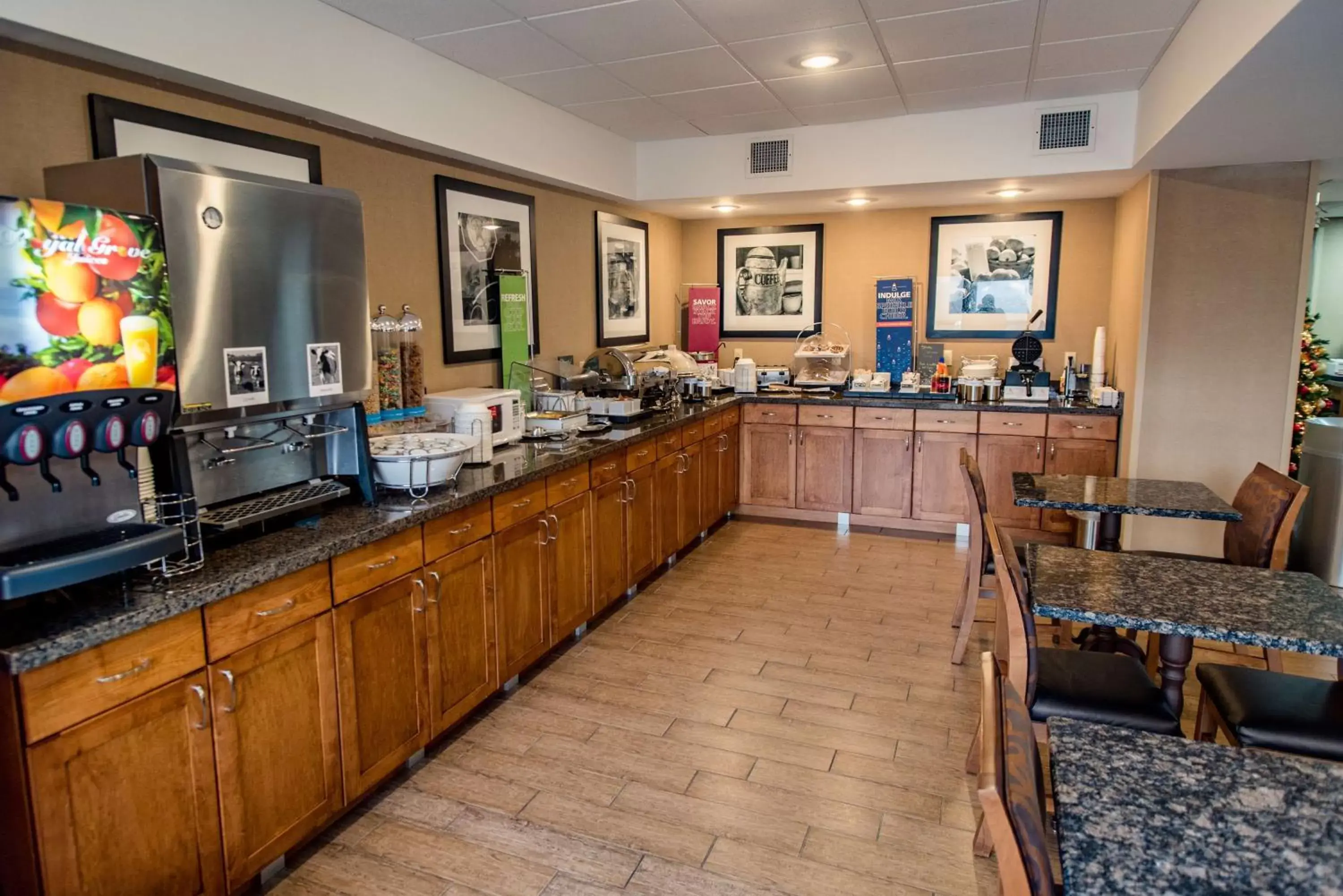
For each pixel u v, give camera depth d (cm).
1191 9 294
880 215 582
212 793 185
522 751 274
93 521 172
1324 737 187
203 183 190
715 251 632
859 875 214
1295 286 426
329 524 231
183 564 189
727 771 262
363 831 231
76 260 156
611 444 372
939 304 575
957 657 338
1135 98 410
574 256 485
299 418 234
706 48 334
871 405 537
